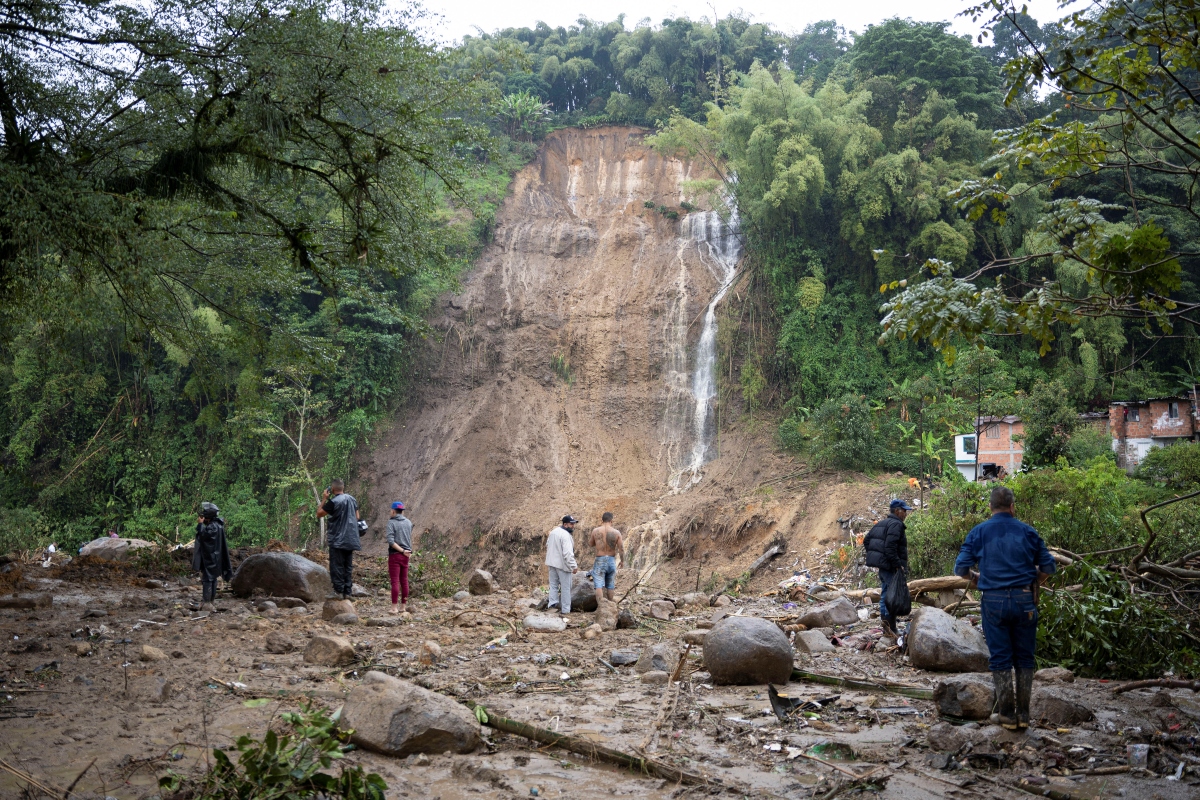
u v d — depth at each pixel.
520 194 50.62
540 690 6.77
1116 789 4.29
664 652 7.76
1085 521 12.14
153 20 10.12
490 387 40.31
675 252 45.75
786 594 14.90
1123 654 7.33
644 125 57.19
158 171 11.02
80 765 4.59
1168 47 5.71
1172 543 11.25
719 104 58.34
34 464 42.41
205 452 41.97
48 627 9.26
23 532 24.95
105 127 10.64
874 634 9.27
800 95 38.72
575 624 10.91
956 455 28.58
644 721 5.77
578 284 44.62
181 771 4.48
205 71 10.28
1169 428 27.80
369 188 12.50
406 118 11.60
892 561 9.16
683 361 40.16
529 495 34.59
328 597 12.43
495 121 54.59
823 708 6.18
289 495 39.16
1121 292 5.17
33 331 14.14
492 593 14.36
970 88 40.28
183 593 12.68
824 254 39.69
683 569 27.84
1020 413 27.11
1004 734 5.14
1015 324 5.12
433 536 34.22
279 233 12.69
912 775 4.63
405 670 7.36
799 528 26.55
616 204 51.62
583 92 64.81
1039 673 7.01
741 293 40.66
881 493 26.23
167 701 6.07
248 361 15.07
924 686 6.74
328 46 10.59
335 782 3.78
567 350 41.34
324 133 11.67
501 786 4.46
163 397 42.38
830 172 39.50
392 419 40.69
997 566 5.41
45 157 9.84
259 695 6.24
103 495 42.12
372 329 41.06
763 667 6.98
